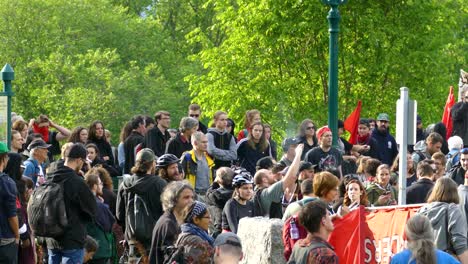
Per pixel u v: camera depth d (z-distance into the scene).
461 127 23.56
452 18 42.28
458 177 18.50
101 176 17.56
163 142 20.33
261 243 13.84
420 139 25.14
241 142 19.59
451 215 13.25
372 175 17.78
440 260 11.20
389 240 13.68
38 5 63.22
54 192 14.83
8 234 14.59
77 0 65.25
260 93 41.53
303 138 19.88
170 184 12.44
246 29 41.56
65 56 62.91
